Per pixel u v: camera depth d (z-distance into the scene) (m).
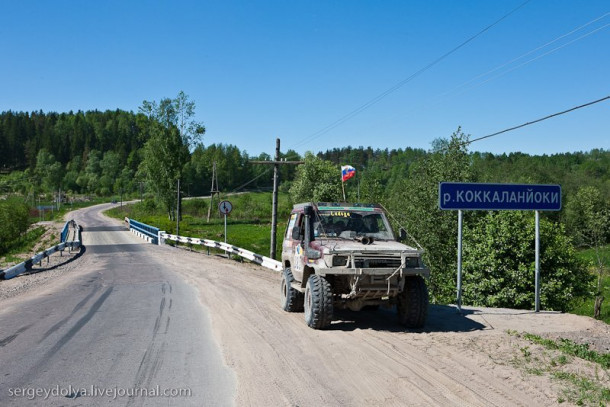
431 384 5.46
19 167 196.25
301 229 9.92
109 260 25.14
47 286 15.38
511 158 107.94
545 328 8.78
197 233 47.72
